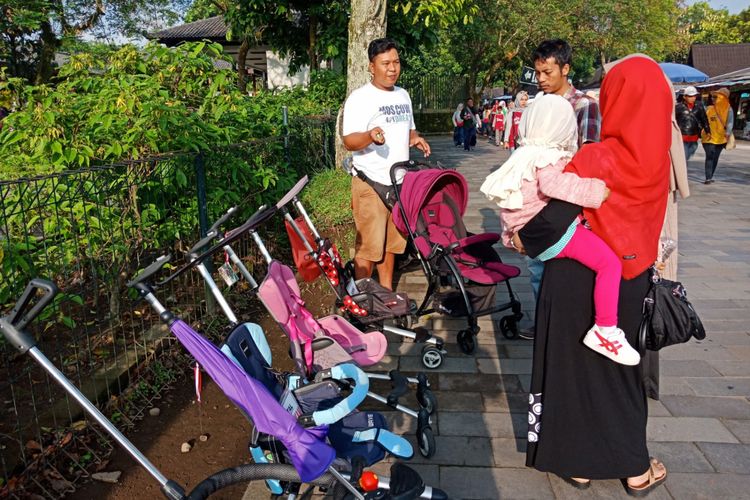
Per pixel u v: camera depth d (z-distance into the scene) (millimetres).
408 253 6145
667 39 38031
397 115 4969
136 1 23719
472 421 3566
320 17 12914
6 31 19406
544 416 2801
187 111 5172
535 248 2699
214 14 33781
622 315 2713
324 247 3932
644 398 2805
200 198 4824
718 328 4926
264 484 3070
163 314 2240
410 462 3176
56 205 3467
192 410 3848
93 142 4668
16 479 2969
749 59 41312
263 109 7770
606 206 2568
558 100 2768
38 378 3869
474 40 30109
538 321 2818
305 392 2703
